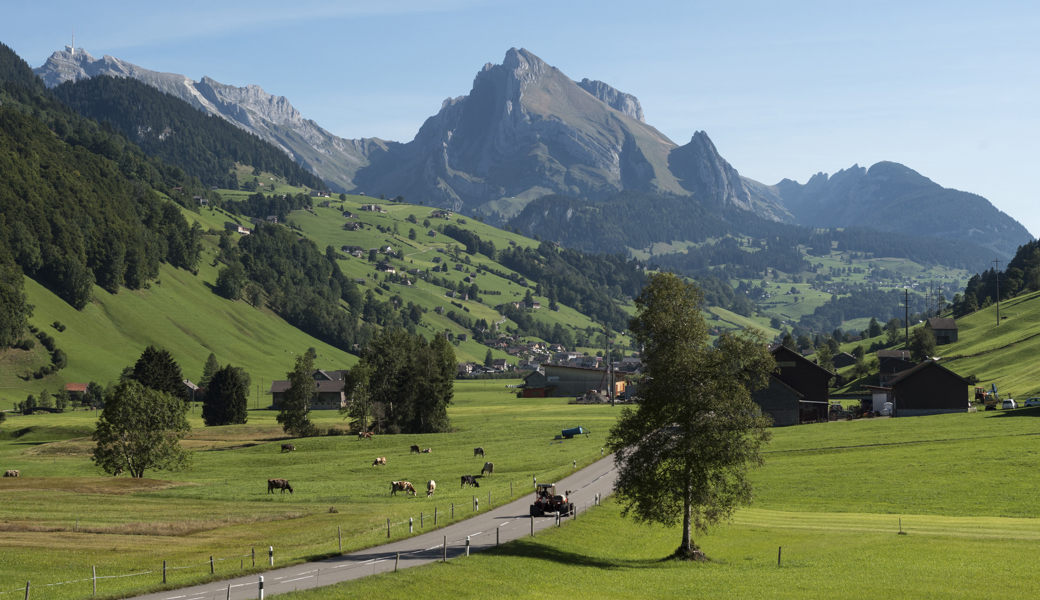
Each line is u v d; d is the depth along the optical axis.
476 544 49.34
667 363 50.81
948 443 85.50
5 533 53.44
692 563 47.69
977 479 67.44
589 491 70.94
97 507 66.31
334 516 61.28
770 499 67.00
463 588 38.59
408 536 52.09
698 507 52.97
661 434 51.56
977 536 49.91
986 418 102.69
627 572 44.44
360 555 46.12
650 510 52.12
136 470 96.56
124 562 44.47
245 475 95.94
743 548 51.94
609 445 53.50
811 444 93.06
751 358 51.09
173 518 60.53
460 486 80.44
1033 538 48.81
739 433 50.38
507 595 37.66
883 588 38.97
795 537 53.66
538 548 49.00
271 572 41.62
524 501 67.44
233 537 52.62
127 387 97.00
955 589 38.31
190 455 102.19
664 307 52.41
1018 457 74.38
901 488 66.56
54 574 41.78
